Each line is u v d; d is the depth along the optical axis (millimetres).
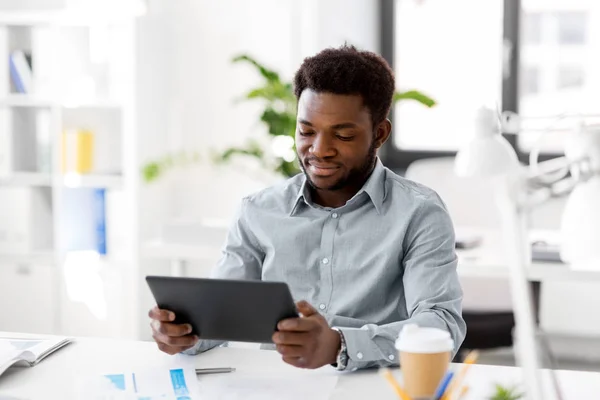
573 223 921
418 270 1647
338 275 1717
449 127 4164
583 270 2545
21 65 3629
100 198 3602
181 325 1466
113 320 3596
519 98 4066
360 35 4102
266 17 3916
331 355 1446
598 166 933
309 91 1654
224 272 1818
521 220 909
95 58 3553
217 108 3984
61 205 3623
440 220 1682
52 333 3613
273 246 1770
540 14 4004
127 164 3553
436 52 4125
